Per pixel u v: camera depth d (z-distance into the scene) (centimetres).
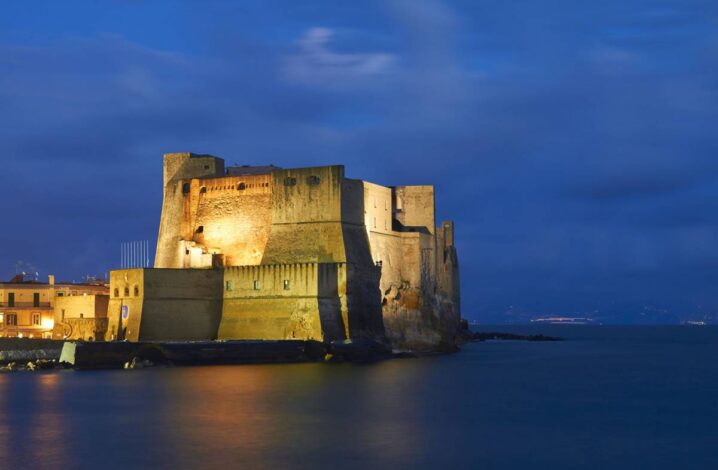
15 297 15525
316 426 7312
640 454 6456
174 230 15462
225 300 13775
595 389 10375
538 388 10312
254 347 12369
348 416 7831
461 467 6016
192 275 13588
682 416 8175
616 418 8019
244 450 6412
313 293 13238
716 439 7012
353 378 10625
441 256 16950
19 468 5912
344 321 13562
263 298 13512
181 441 6694
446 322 17175
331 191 13962
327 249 13875
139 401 8531
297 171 14225
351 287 13775
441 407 8475
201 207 15212
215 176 15588
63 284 16012
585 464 6147
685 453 6500
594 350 19888
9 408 8138
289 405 8362
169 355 11881
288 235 14175
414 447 6575
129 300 13288
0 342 12575
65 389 9362
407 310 15525
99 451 6375
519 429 7369
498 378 11400
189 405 8312
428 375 11412
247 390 9344
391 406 8425
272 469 5903
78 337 14225
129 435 6912
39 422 7456
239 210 14850
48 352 12188
